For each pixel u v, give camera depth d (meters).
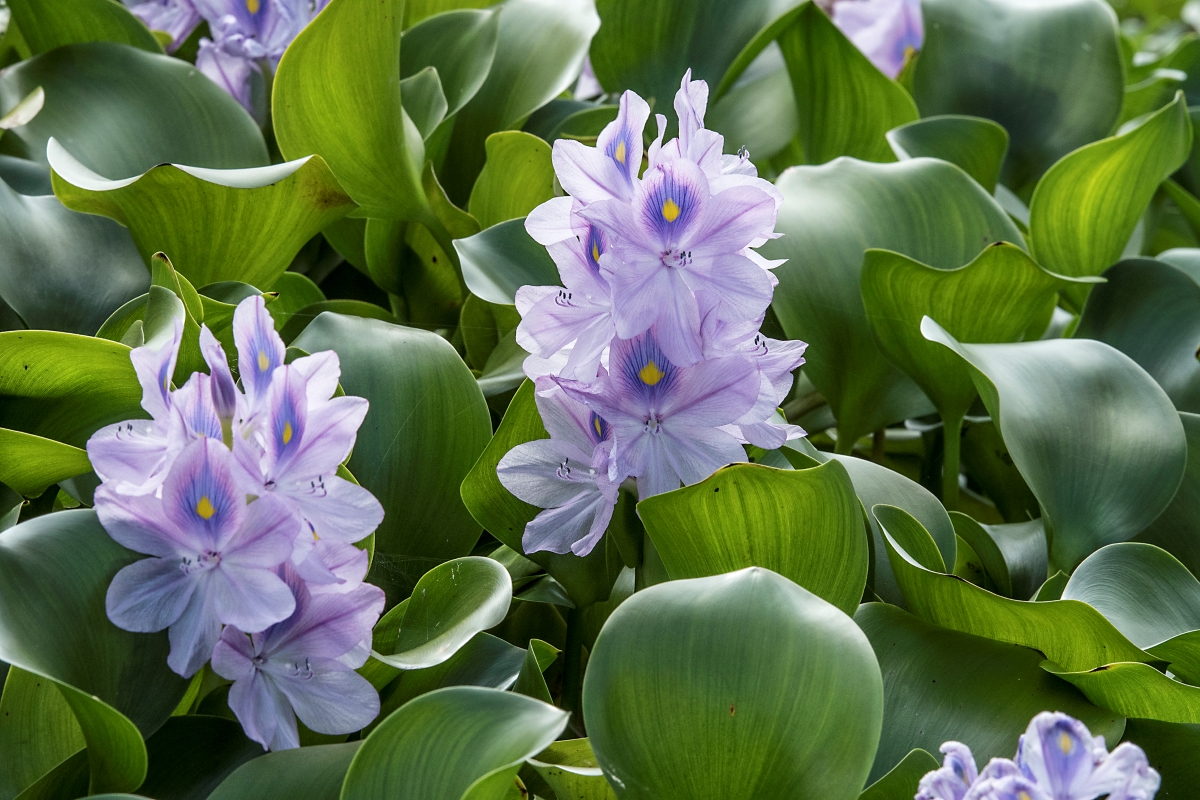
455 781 1.57
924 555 1.69
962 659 1.67
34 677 1.64
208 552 1.58
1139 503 1.72
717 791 1.58
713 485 1.62
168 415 1.58
